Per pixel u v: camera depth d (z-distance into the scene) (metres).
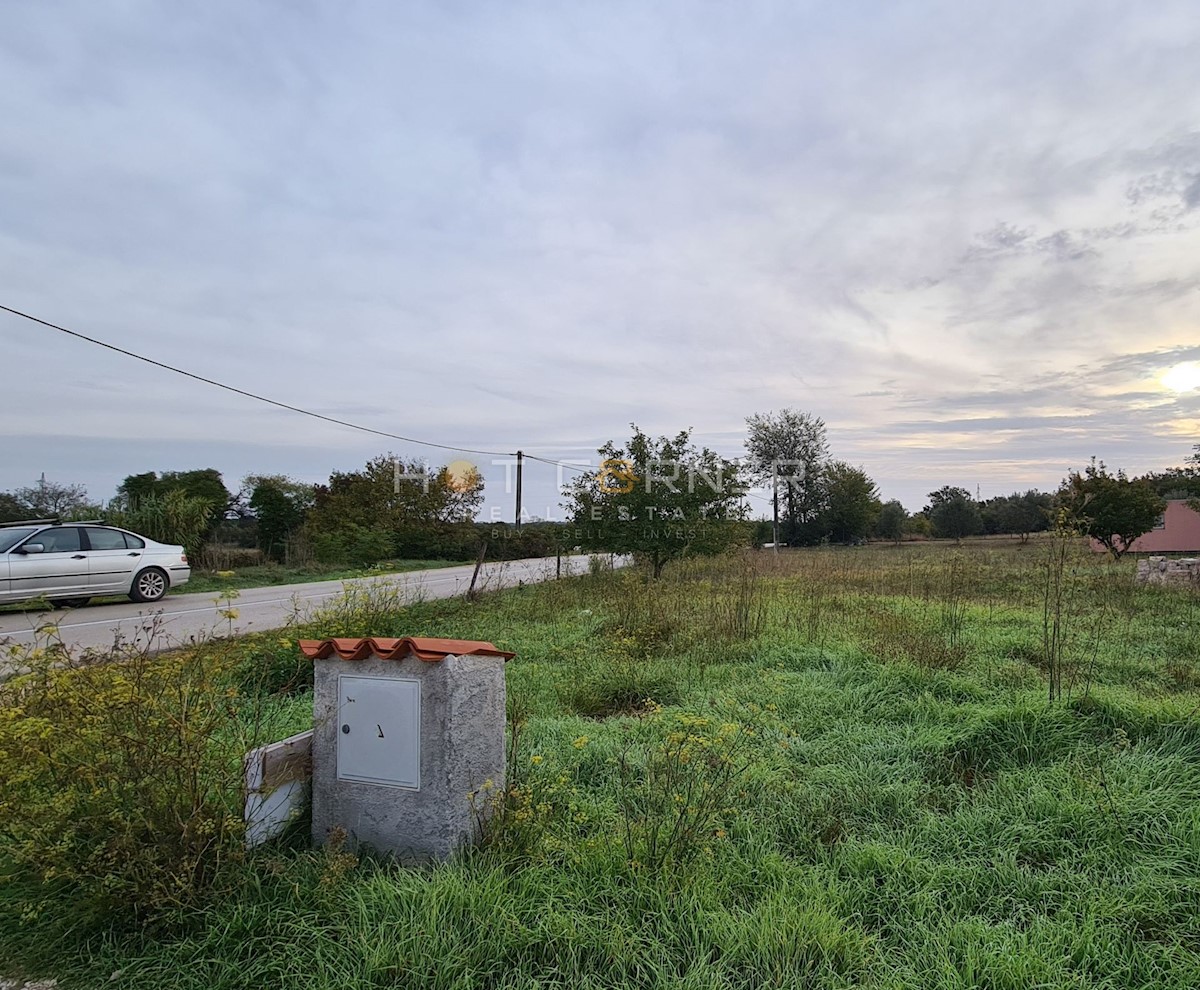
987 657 6.92
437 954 2.38
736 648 7.40
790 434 50.25
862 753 4.45
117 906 2.59
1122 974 2.39
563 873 2.89
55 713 2.82
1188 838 3.24
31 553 11.80
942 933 2.58
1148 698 5.28
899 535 53.34
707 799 3.49
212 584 17.59
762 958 2.40
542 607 10.64
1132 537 22.86
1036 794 3.66
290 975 2.33
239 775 2.93
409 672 2.99
